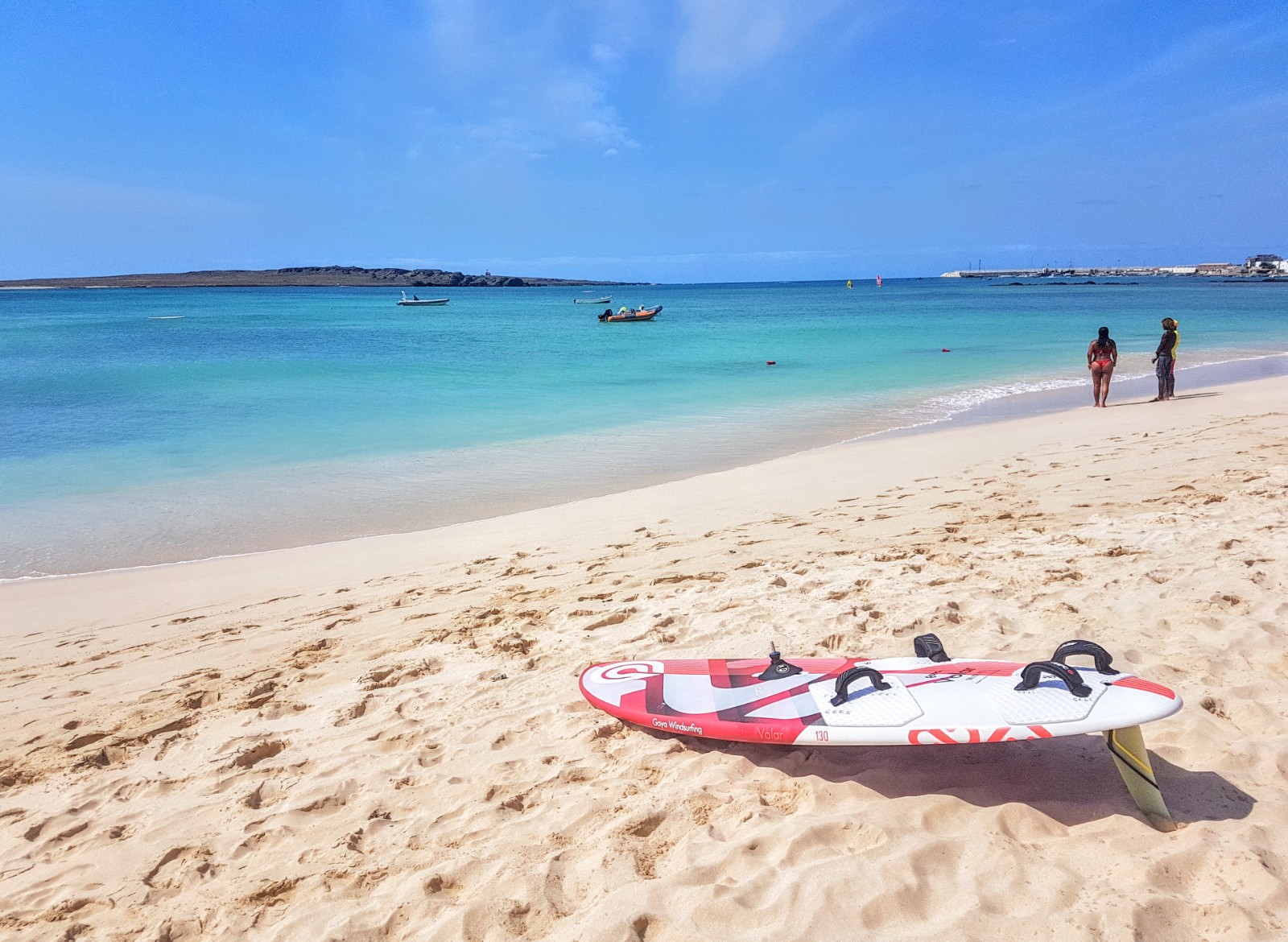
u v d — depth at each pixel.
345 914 3.03
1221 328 36.28
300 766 4.18
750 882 2.91
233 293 174.25
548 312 74.00
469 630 6.01
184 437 15.05
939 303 78.00
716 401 18.83
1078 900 2.70
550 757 4.03
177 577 8.16
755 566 6.94
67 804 4.06
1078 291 105.62
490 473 12.30
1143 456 10.48
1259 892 2.66
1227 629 4.68
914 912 2.72
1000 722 3.38
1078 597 5.36
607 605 6.23
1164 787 3.34
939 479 9.98
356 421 16.62
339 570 8.12
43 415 17.33
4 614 7.33
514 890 3.03
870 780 3.59
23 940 3.10
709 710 4.05
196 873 3.39
